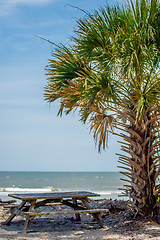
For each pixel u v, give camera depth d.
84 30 5.86
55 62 6.10
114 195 16.17
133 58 5.30
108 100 5.42
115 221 5.73
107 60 5.75
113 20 5.85
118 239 4.31
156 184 5.84
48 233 4.90
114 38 5.61
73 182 58.44
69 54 6.07
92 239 4.40
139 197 5.52
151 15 5.50
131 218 5.60
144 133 5.65
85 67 5.84
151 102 5.18
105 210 5.21
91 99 5.31
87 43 5.91
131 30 5.55
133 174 5.67
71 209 7.61
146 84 5.34
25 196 5.07
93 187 42.66
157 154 5.77
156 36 5.50
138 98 5.29
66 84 6.08
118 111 5.49
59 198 5.11
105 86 5.47
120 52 5.42
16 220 6.10
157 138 5.64
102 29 5.87
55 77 6.16
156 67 5.49
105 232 4.88
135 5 5.70
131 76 5.32
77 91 5.44
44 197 4.98
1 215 6.58
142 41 5.42
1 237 4.53
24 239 4.42
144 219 5.34
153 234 4.44
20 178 71.94
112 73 5.78
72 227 5.41
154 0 5.42
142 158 5.58
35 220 6.16
